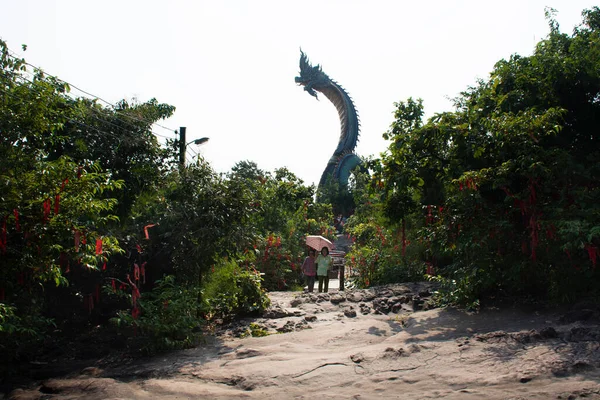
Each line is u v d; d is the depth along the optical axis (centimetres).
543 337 652
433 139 967
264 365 656
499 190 964
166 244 972
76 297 958
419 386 532
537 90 1009
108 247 729
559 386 477
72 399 576
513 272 895
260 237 1077
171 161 1364
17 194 596
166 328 792
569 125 1041
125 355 794
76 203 638
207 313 1056
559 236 822
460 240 937
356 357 651
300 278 2017
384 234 1709
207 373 651
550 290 891
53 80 753
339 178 5581
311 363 647
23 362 767
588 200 845
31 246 632
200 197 995
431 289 1224
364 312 1037
